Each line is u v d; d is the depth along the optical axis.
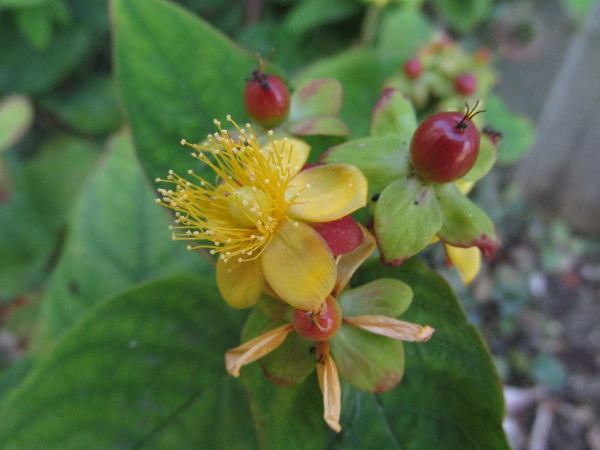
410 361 0.06
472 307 0.18
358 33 0.16
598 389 0.17
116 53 0.06
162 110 0.07
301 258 0.05
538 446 0.16
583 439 0.16
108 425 0.07
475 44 0.18
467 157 0.05
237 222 0.06
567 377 0.17
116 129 0.17
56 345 0.06
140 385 0.07
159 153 0.06
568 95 0.18
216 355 0.07
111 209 0.09
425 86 0.12
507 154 0.14
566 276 0.19
